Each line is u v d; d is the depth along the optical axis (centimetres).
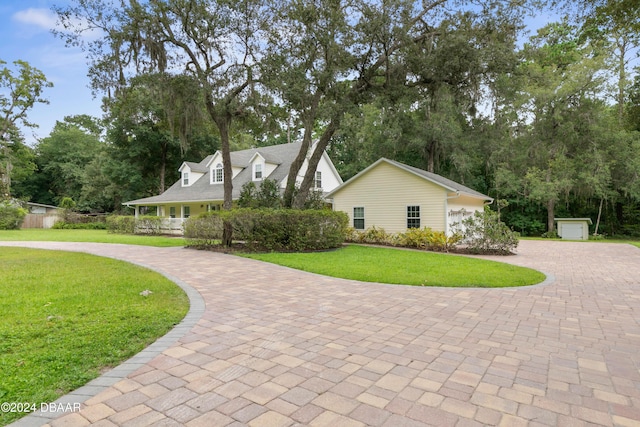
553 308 523
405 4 1130
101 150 3847
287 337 384
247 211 1252
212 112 1338
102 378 280
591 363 325
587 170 2380
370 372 298
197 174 2573
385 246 1540
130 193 3256
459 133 2645
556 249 1555
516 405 248
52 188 4519
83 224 3188
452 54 1188
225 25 1147
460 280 730
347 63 1227
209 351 341
